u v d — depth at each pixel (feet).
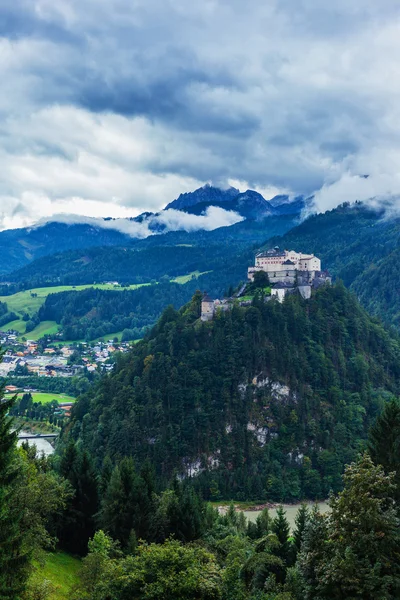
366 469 220.02
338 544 211.20
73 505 397.80
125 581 225.76
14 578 209.97
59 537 392.68
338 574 200.85
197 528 366.22
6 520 209.97
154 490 411.95
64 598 283.38
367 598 200.95
